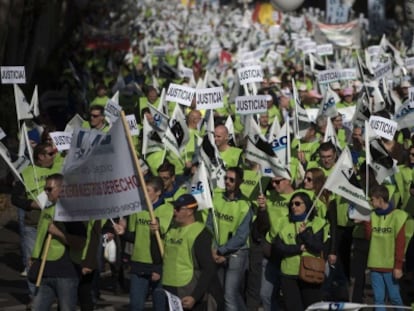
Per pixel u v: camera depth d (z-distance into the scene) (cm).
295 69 5259
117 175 2011
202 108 2859
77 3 7438
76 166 2003
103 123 3077
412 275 2656
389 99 3903
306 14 10844
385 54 4666
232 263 2286
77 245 2109
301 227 2159
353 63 6381
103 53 7144
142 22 10388
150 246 2184
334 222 2405
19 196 2583
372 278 2361
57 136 2678
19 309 2600
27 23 5834
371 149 2588
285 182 2312
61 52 6825
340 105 3866
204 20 11031
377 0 9125
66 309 2123
